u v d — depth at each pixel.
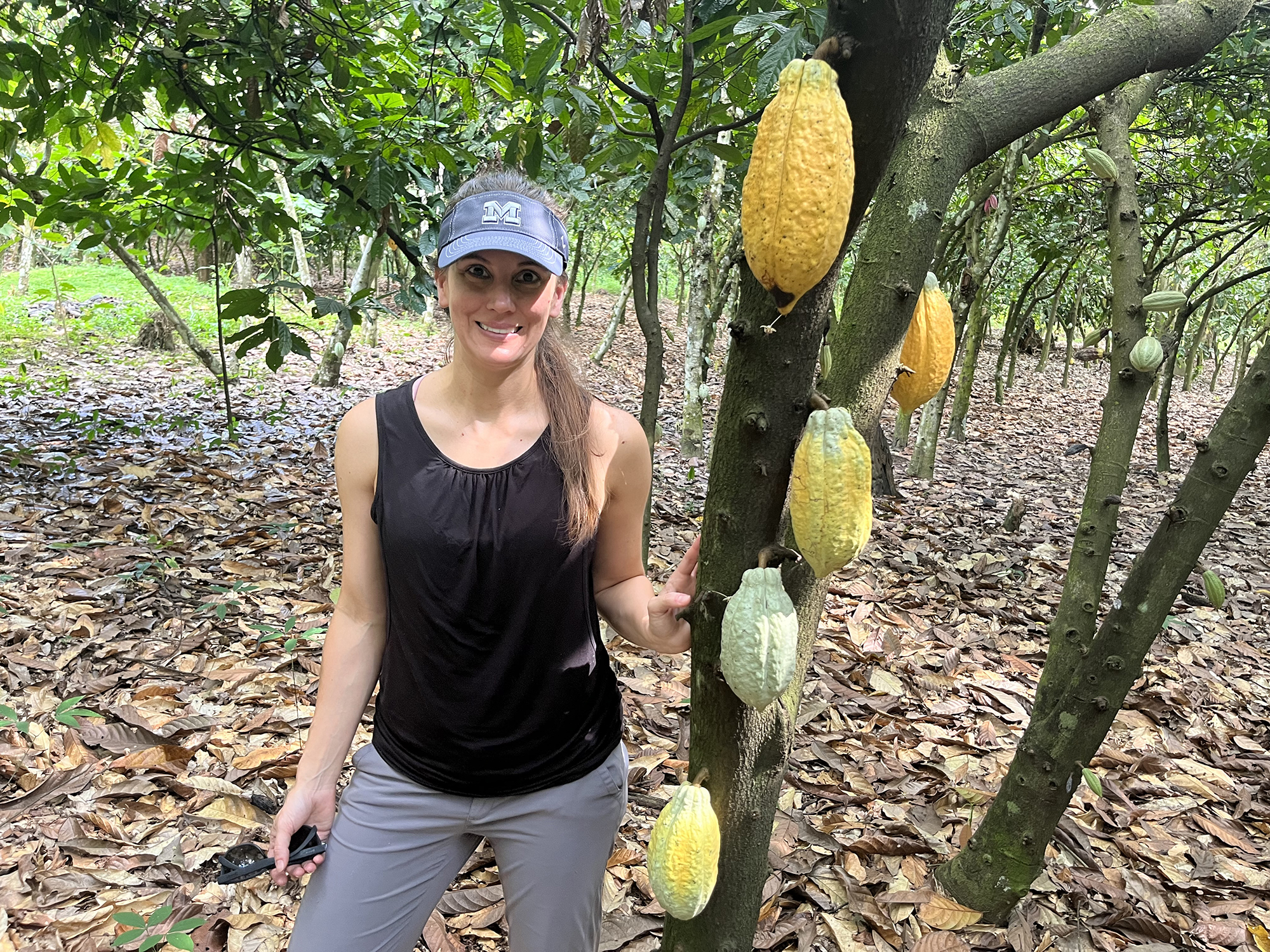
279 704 3.01
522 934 1.44
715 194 6.73
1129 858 2.54
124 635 3.39
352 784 1.40
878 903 2.25
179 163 4.26
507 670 1.29
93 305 12.56
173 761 2.68
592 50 2.25
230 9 3.82
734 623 0.90
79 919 2.04
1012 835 2.15
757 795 1.15
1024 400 13.75
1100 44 1.16
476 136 4.27
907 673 3.59
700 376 7.28
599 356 12.30
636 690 3.25
